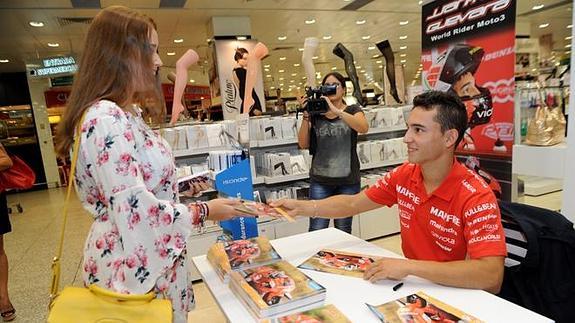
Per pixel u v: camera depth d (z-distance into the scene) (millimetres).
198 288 3227
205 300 3018
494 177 2799
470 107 2910
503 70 2648
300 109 3057
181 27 8375
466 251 1354
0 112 10852
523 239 1358
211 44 7938
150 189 1098
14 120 10945
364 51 14125
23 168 2848
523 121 2820
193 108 7582
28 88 10984
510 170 2689
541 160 2570
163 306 990
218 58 7633
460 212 1313
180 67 2070
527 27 11578
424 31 3258
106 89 1040
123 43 1047
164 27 8242
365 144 4125
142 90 1117
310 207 1688
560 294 1311
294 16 8219
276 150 3932
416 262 1234
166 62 12430
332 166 2861
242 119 1811
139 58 1074
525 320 989
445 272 1176
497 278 1176
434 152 1326
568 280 1314
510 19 2559
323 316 1025
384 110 4289
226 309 1154
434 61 3188
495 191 2789
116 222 973
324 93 2818
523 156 2693
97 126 975
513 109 2633
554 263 1318
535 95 2707
